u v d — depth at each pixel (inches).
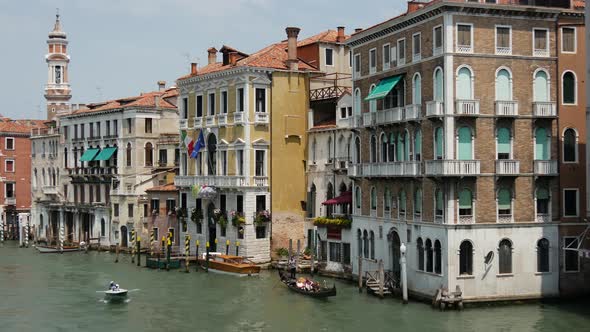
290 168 2098.9
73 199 2942.9
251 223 2046.0
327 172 2016.5
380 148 1680.6
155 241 2466.8
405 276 1494.8
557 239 1483.8
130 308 1557.6
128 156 2628.0
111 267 2167.8
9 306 1596.9
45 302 1636.3
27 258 2434.8
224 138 2142.0
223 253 2130.9
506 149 1457.9
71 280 1930.4
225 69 2116.1
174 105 2679.6
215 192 2140.7
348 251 1843.0
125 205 2591.0
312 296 1598.2
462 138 1432.1
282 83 2094.0
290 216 2092.8
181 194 2321.6
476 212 1429.6
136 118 2588.6
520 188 1461.6
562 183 1488.7
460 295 1411.2
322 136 2048.5
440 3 1409.9
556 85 1487.5
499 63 1450.5
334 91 2075.5
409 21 1541.6
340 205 1956.2
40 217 3164.4
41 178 3201.3
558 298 1485.0
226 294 1678.2
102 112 2741.1
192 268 2101.4
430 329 1291.8
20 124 3550.7
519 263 1459.2
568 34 1497.3
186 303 1592.0
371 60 1721.2
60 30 3604.8
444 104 1421.0
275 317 1438.2
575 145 1497.3
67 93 3607.3
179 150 2534.5
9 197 3410.4
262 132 2074.3
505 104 1441.9
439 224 1440.7
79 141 2906.0
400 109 1571.1
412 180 1544.0
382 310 1445.6
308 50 2208.4
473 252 1428.4
